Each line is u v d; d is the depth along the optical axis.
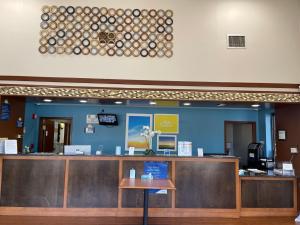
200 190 5.26
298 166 5.83
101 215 5.12
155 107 7.96
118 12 5.88
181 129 7.94
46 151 7.87
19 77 5.60
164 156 5.33
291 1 6.04
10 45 5.68
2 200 5.09
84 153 5.74
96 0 5.89
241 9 5.96
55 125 8.08
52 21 5.79
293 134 6.05
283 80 5.80
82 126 7.84
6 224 4.49
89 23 5.82
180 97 5.70
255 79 5.78
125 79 5.70
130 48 5.78
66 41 5.75
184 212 5.20
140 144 7.81
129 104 7.23
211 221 4.88
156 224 4.67
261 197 5.38
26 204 5.11
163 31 5.84
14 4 5.78
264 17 5.96
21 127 6.87
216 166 5.34
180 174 5.29
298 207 5.38
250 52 5.84
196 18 5.90
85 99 5.96
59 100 6.45
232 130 8.85
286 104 6.18
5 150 5.23
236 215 5.21
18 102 6.66
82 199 5.16
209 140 7.97
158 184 4.07
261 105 6.44
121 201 5.17
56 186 5.17
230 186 5.30
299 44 5.91
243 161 8.59
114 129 7.86
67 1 5.86
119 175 5.24
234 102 5.93
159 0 5.93
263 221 4.91
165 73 5.74
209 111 8.07
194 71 5.76
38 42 5.72
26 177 5.17
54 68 5.67
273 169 6.24
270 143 7.67
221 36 5.87
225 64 5.80
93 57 5.73
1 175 5.15
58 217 4.96
